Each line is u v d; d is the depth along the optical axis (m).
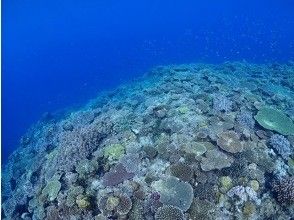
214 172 2.71
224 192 2.58
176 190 2.50
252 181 2.68
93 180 2.90
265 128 3.35
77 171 3.04
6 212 3.56
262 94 4.48
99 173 2.96
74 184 2.94
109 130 3.62
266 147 3.08
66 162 3.29
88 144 3.32
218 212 2.47
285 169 2.87
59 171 3.21
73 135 3.75
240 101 3.87
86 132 3.49
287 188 2.56
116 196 2.56
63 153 3.48
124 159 2.92
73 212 2.66
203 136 3.07
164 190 2.53
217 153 2.83
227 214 2.49
